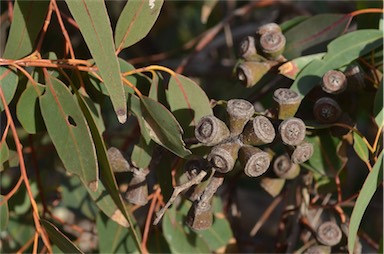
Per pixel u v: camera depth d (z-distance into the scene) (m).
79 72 0.49
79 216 0.62
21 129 0.64
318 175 0.54
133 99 0.47
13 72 0.48
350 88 0.50
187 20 0.90
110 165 0.46
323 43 0.53
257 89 0.56
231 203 0.60
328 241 0.51
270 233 0.82
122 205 0.47
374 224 0.84
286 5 0.71
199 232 0.54
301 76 0.50
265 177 0.53
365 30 0.51
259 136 0.44
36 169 0.56
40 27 0.50
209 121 0.44
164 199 0.50
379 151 0.50
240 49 0.51
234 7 0.80
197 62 0.73
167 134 0.46
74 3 0.44
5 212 0.50
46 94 0.47
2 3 0.66
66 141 0.46
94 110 0.49
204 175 0.44
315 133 0.51
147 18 0.48
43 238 0.47
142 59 0.72
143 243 0.52
